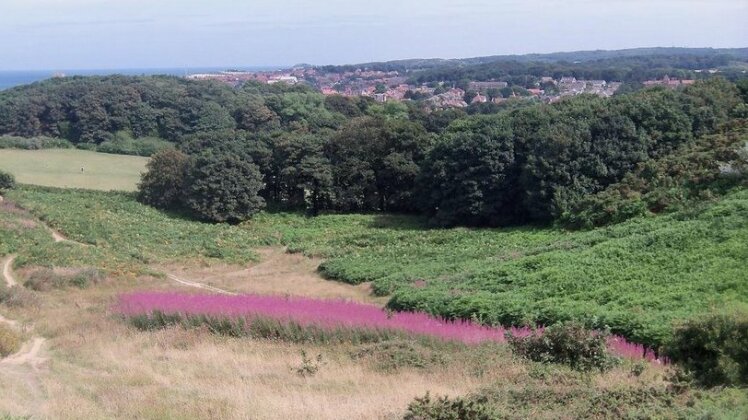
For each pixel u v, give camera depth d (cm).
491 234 4819
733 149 3772
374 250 4691
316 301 2609
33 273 3650
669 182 3847
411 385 1544
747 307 1744
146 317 2434
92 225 5188
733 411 1059
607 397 1178
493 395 1264
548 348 1675
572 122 4997
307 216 6291
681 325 1540
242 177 6019
